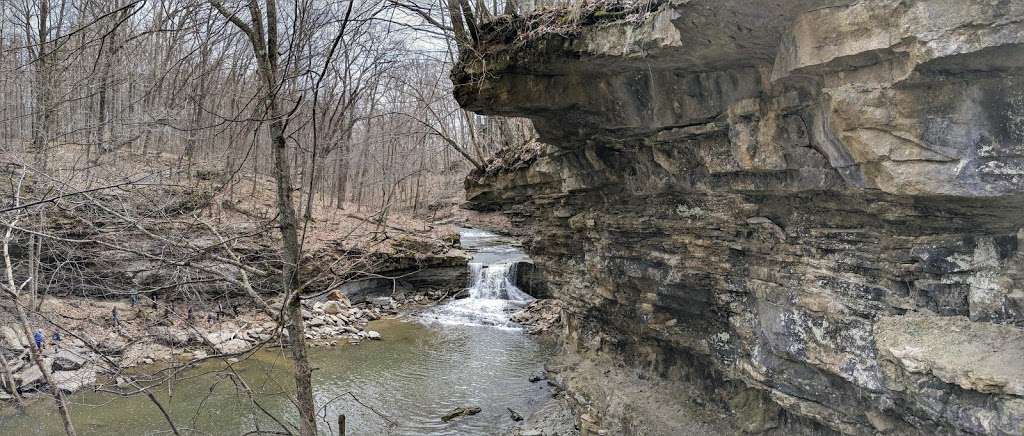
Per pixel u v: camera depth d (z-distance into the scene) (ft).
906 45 17.37
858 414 24.71
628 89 30.17
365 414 50.06
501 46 30.99
